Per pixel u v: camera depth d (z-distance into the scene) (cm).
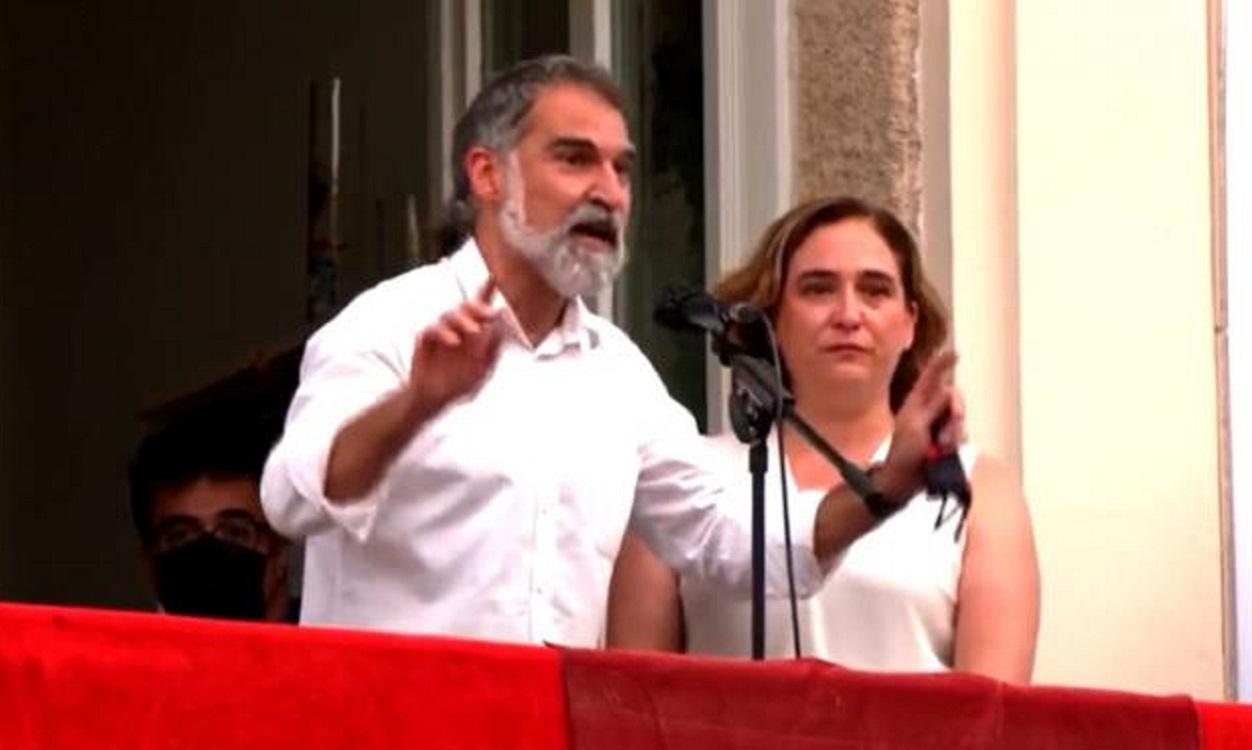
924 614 1125
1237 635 1338
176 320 1702
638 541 1144
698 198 1379
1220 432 1345
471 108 1057
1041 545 1323
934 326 1161
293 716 891
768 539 1049
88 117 1766
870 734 962
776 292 1148
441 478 1030
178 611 1152
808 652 1119
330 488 983
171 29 1717
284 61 1650
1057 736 982
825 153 1350
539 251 1038
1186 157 1353
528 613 1031
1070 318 1337
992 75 1345
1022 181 1338
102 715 869
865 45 1345
